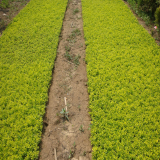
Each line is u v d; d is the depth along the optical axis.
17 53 8.50
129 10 12.42
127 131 5.24
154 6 11.16
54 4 13.50
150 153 4.66
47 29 10.41
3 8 13.24
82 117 6.04
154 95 6.27
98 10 12.50
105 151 4.79
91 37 9.61
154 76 7.00
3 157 4.72
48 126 5.80
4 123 5.49
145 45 8.82
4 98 6.28
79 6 14.06
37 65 7.84
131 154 4.65
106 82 6.85
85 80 7.45
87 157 4.97
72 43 9.74
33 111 5.87
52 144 5.30
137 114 5.64
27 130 5.34
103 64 7.73
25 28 10.45
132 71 7.25
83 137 5.46
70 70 8.00
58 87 7.17
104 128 5.38
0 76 7.20
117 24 10.66
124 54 8.20
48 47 8.95
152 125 5.31
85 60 8.27
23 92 6.50
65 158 4.98
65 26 11.33
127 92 6.40
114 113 5.68
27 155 4.80
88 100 6.60
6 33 10.03
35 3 13.63
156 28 10.37
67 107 6.37
